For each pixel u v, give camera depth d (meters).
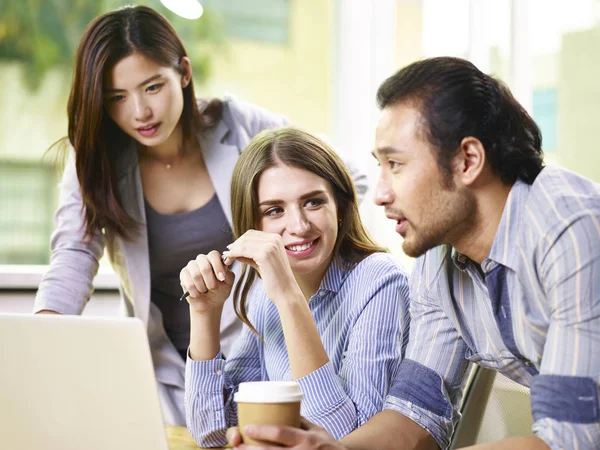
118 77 1.90
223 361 1.53
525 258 1.08
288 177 1.48
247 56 3.07
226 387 1.55
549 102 2.46
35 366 1.04
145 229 2.07
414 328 1.35
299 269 1.48
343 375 1.43
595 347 0.98
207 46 3.01
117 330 1.03
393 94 1.11
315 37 3.18
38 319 1.04
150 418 1.03
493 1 2.57
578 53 2.39
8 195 2.87
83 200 2.01
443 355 1.32
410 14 2.97
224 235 2.13
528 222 1.07
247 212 1.51
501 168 1.10
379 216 3.08
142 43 1.89
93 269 2.06
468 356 1.33
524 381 1.25
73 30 2.91
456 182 1.09
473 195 1.10
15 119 2.87
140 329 1.03
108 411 1.03
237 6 3.05
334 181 1.51
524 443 1.01
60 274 1.99
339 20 3.20
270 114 2.25
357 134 3.18
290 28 3.14
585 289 0.99
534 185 1.09
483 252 1.14
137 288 2.07
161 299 2.15
